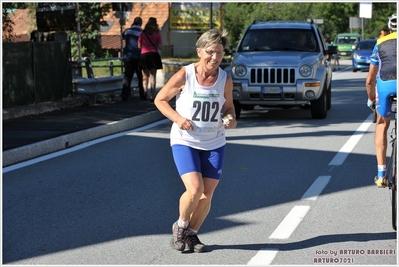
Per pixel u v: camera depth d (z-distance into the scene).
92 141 13.93
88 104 19.42
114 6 26.27
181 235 6.73
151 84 20.30
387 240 7.05
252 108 19.17
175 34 51.72
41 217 8.11
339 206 8.48
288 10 53.59
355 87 27.36
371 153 12.20
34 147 12.13
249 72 16.88
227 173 10.58
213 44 6.25
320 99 17.03
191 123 6.43
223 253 6.68
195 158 6.52
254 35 18.28
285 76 16.77
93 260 6.52
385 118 7.35
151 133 15.14
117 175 10.51
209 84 6.41
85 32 37.69
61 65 18.89
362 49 40.47
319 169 10.84
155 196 9.12
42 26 21.83
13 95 16.84
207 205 6.68
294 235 7.27
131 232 7.44
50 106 17.69
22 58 17.19
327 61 18.28
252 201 8.78
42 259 6.56
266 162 11.46
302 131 15.10
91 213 8.27
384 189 9.38
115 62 37.81
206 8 35.56
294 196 9.03
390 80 7.13
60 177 10.38
